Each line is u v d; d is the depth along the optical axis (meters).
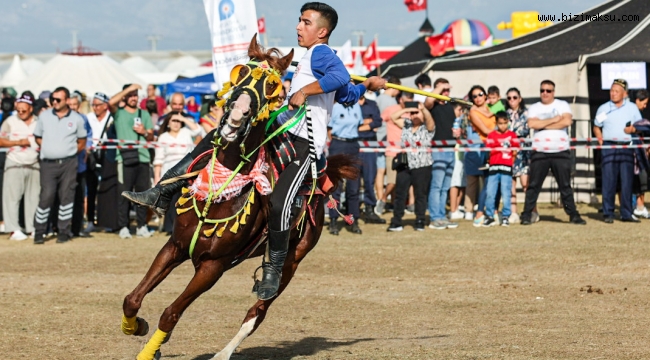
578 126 20.16
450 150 16.52
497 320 9.22
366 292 11.05
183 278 12.30
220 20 14.68
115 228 16.98
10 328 8.76
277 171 6.97
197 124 16.97
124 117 16.48
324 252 14.26
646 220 17.81
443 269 12.73
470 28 36.78
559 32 21.09
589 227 16.78
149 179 16.66
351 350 7.78
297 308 10.05
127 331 6.80
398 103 18.55
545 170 17.16
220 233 6.50
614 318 9.24
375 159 17.92
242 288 11.43
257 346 8.04
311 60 7.16
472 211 18.45
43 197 15.66
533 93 20.72
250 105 6.30
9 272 12.70
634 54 19.62
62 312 9.69
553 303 10.19
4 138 16.27
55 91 15.62
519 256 13.69
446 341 8.13
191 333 8.63
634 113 17.06
